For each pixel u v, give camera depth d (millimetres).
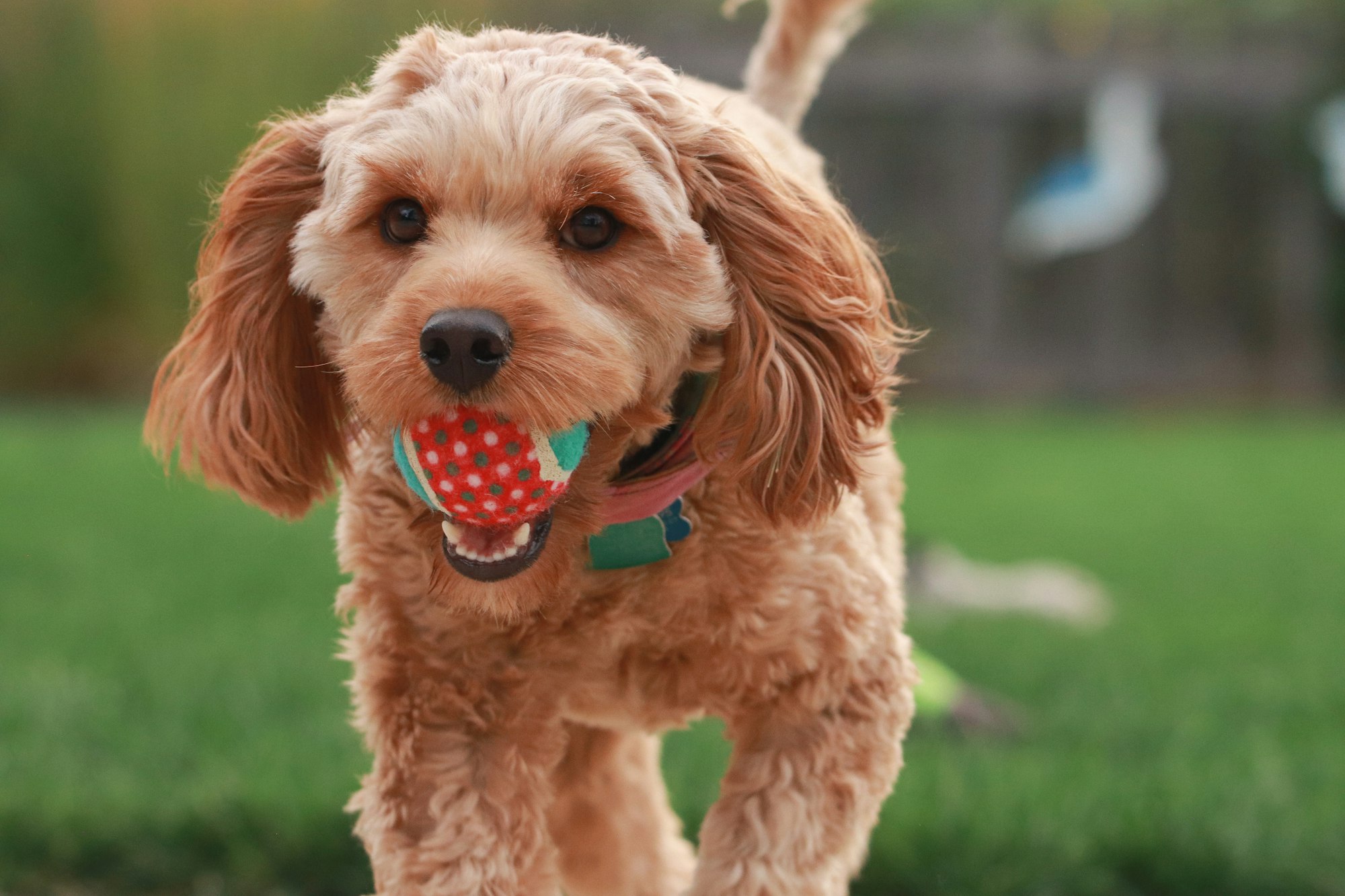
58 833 4410
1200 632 7672
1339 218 19484
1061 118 18906
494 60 2936
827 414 3051
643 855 3938
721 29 17625
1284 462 14906
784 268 2979
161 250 17938
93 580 8258
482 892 2990
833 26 4387
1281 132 18891
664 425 2953
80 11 17578
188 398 3297
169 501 11375
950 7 19922
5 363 18875
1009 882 4293
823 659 3121
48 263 18031
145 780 4738
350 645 3248
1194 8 19891
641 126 2863
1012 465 14445
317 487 3326
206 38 17641
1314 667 6820
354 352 2719
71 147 17797
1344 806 4781
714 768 5137
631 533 2953
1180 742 5492
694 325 2879
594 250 2787
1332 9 19016
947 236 18672
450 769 3068
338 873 4387
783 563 3043
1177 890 4359
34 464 12758
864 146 18734
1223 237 19266
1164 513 12016
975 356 18781
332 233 2875
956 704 5723
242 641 6750
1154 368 19203
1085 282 19125
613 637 3055
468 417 2688
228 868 4387
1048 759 5195
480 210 2752
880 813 4516
